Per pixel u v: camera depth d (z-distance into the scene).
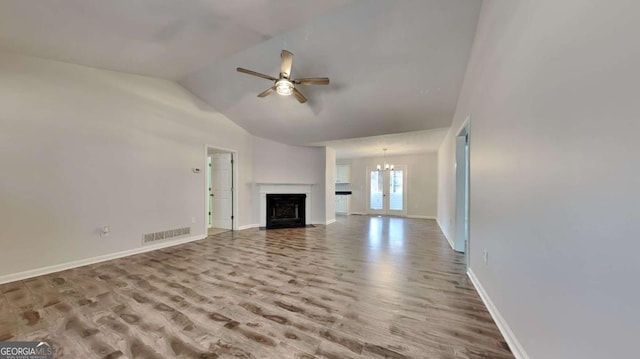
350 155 9.02
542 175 1.35
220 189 6.35
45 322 2.05
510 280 1.78
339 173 10.05
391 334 1.92
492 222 2.18
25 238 3.01
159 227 4.43
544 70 1.32
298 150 7.04
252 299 2.48
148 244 4.26
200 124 5.20
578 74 1.06
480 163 2.57
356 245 4.70
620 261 0.86
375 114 4.67
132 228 4.04
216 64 3.88
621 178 0.86
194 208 5.07
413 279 3.01
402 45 3.02
